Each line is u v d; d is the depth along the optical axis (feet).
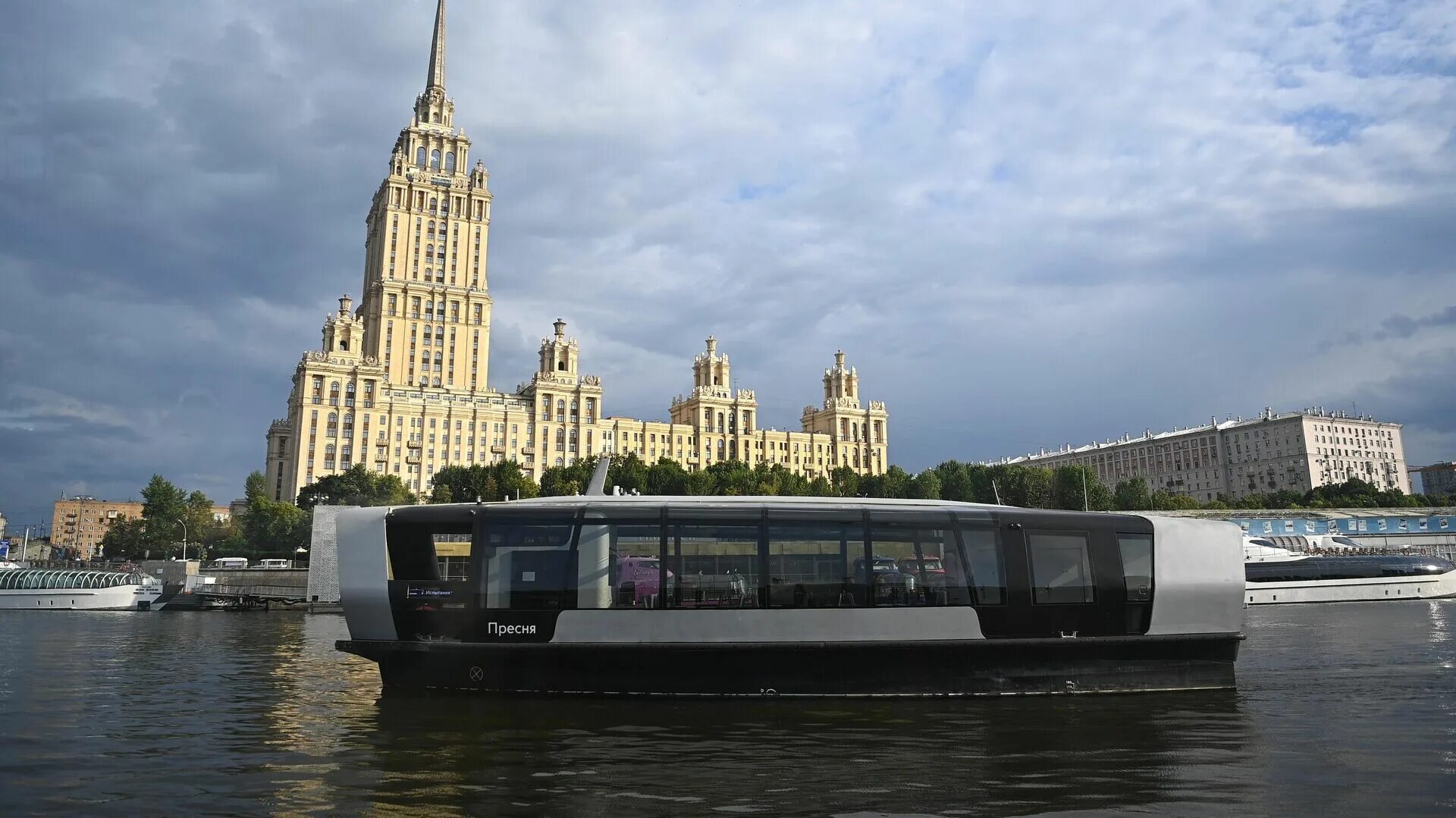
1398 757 49.75
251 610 262.06
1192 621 72.90
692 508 69.36
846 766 47.80
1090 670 70.49
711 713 61.77
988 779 45.39
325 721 61.16
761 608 67.41
